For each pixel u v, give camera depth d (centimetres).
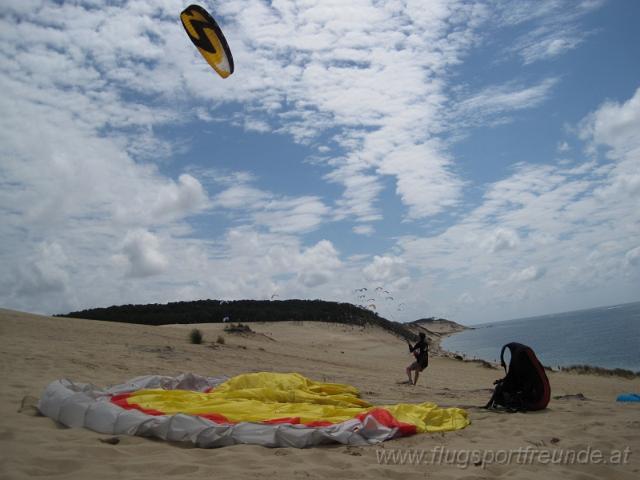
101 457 496
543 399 859
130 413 593
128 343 1866
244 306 6050
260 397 827
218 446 566
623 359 4494
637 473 525
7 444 504
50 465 464
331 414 718
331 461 529
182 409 679
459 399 1116
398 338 6400
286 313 5978
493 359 4938
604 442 619
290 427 587
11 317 2189
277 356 2136
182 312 5403
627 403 952
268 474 475
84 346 1511
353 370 2042
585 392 1789
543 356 5462
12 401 715
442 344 9500
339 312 6519
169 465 480
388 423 657
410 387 1434
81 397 634
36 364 1075
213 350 1927
